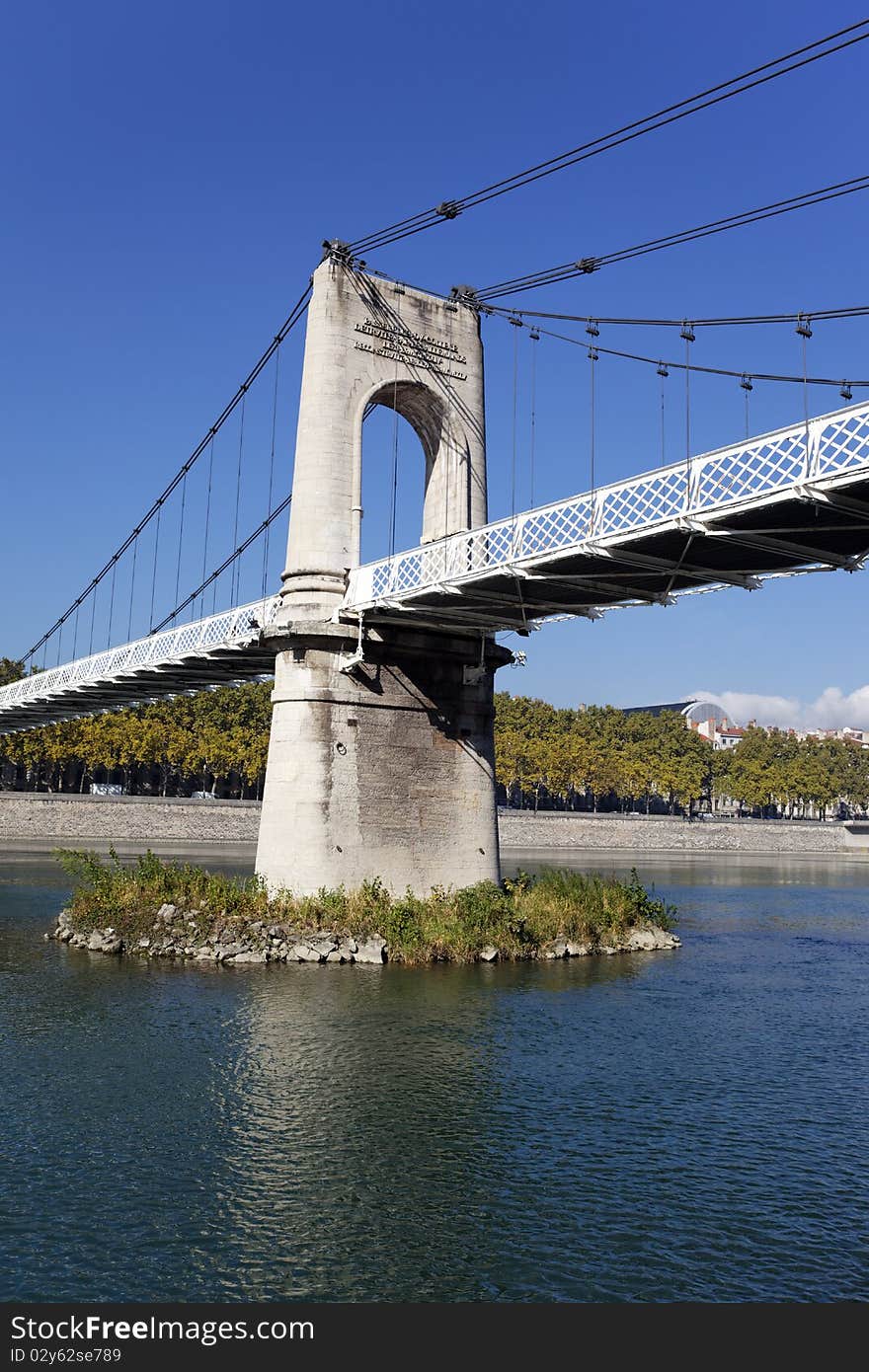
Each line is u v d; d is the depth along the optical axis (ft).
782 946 136.67
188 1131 58.39
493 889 115.44
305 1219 48.73
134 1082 66.18
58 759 345.51
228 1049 73.20
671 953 123.13
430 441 124.57
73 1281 43.19
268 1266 44.70
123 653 149.79
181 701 392.88
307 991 90.22
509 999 90.53
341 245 115.96
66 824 286.25
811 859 428.15
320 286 114.83
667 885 242.78
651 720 550.36
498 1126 60.39
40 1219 48.01
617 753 483.92
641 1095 66.74
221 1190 51.31
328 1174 53.47
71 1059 70.49
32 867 220.64
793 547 75.46
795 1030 84.89
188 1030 77.41
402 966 101.76
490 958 106.63
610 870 290.15
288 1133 58.49
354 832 109.50
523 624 110.93
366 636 109.60
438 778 115.65
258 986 91.71
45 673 178.29
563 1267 45.11
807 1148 58.29
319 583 110.63
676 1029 83.82
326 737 109.19
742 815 637.30
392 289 118.93
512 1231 48.08
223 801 308.19
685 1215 49.90
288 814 109.09
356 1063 71.05
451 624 112.06
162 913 109.40
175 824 300.81
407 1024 81.10
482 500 122.83
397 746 113.19
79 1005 84.33
